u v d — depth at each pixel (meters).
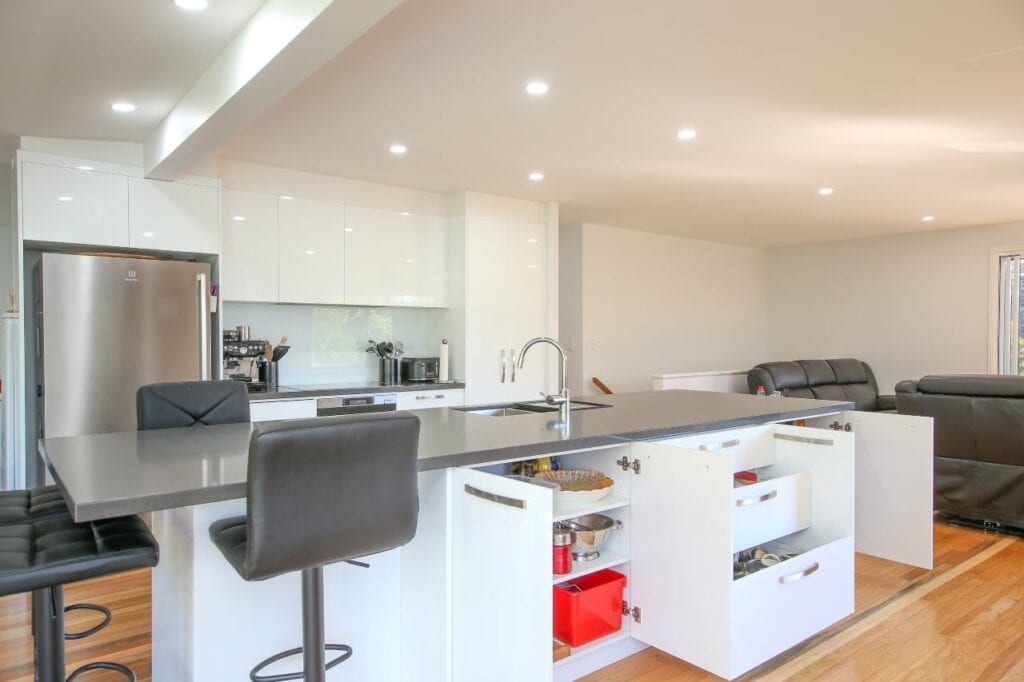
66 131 3.36
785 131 3.43
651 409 3.03
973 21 2.21
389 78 2.72
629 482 2.37
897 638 2.55
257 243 4.14
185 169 3.45
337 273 4.47
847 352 7.65
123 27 2.26
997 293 6.51
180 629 1.84
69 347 3.39
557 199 5.23
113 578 3.20
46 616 1.75
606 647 2.35
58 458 1.79
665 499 2.24
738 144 3.67
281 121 3.29
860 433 3.41
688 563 2.17
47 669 1.76
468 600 1.90
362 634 2.04
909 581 3.13
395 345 5.06
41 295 3.34
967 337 6.71
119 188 3.59
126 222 3.60
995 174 4.37
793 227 6.66
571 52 2.47
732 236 7.32
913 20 2.21
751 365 8.21
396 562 2.12
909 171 4.28
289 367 4.63
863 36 2.32
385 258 4.71
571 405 3.28
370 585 2.06
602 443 2.26
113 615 2.75
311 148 3.77
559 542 2.20
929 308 6.98
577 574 2.21
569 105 3.04
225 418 2.61
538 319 5.32
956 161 4.02
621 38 2.35
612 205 5.48
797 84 2.79
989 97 2.93
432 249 4.96
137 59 2.52
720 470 2.08
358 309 4.98
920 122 3.27
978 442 3.89
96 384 3.46
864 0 2.07
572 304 6.47
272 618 1.87
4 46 2.37
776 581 2.26
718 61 2.55
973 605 2.86
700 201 5.30
